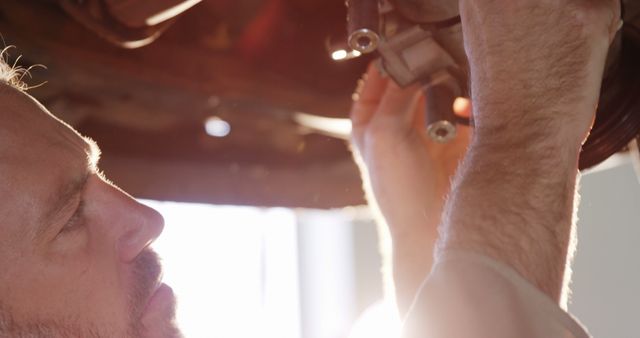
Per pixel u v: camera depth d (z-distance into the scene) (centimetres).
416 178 88
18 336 63
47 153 67
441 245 62
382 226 93
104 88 119
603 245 466
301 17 116
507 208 60
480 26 63
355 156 94
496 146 62
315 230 539
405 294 86
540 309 58
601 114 73
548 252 60
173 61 118
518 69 62
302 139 140
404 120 89
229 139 137
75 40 114
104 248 68
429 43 73
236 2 117
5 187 65
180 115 126
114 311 67
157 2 81
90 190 69
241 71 119
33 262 64
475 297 58
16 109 68
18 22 110
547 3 62
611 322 463
